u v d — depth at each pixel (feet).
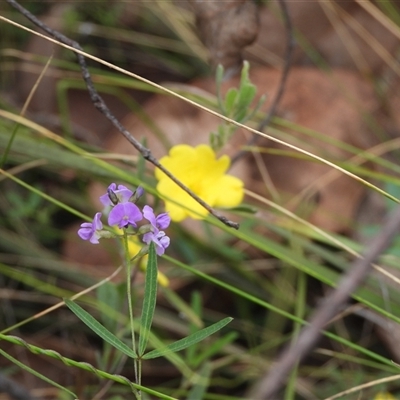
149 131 1.92
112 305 1.40
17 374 1.62
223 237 1.71
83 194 1.85
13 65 2.02
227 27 1.58
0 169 1.51
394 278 1.45
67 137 1.83
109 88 1.98
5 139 1.63
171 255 1.71
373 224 1.80
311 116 2.01
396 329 1.61
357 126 2.00
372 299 1.59
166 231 1.69
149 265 1.15
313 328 1.11
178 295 1.73
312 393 1.61
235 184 1.44
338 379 1.61
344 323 1.73
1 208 1.78
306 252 1.74
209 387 1.66
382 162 1.71
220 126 1.44
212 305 1.74
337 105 2.02
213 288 1.74
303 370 1.66
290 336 1.63
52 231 1.76
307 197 1.82
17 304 1.70
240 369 1.66
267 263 1.72
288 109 2.01
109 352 1.42
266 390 1.08
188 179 1.44
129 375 1.65
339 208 1.84
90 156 1.53
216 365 1.61
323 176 1.86
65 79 2.00
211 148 1.45
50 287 1.61
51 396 1.54
